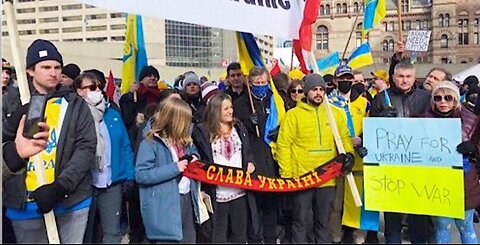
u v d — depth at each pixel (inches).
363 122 183.6
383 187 181.3
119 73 1069.8
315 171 188.7
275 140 203.8
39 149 127.2
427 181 177.2
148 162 157.1
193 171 170.9
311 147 189.9
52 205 130.0
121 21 3132.4
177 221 155.6
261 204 200.4
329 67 422.6
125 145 190.4
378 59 2202.3
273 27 195.8
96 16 3174.2
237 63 235.9
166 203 155.4
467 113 184.7
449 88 177.2
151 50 1900.8
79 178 135.9
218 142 182.4
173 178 156.9
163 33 2487.7
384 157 181.3
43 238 137.9
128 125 239.5
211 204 179.5
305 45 195.0
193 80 266.7
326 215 189.9
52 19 3272.6
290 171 191.5
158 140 160.6
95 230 188.1
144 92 246.2
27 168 136.1
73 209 144.6
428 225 184.2
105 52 1384.1
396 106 189.6
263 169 201.2
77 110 140.0
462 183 173.3
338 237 176.9
